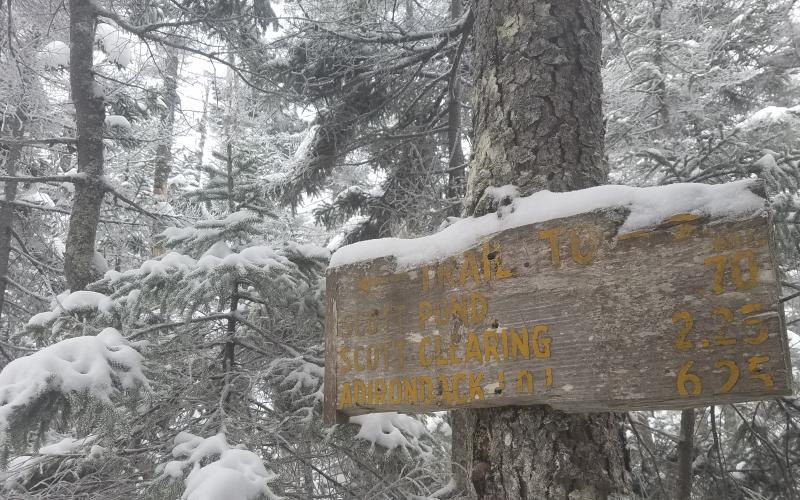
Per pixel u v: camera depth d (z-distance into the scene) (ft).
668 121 22.02
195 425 10.12
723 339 4.30
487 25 7.08
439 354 5.76
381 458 10.72
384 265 6.36
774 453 14.56
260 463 7.72
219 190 12.91
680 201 4.69
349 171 26.37
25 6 20.84
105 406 8.09
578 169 6.24
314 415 10.34
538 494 5.41
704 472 16.84
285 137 28.22
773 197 14.11
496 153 6.52
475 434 6.04
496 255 5.58
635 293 4.75
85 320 10.53
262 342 11.51
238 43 19.40
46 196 29.96
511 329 5.33
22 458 10.32
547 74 6.49
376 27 18.29
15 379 7.86
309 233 29.89
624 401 4.63
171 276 10.64
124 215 30.37
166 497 7.70
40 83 22.50
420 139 22.29
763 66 25.39
